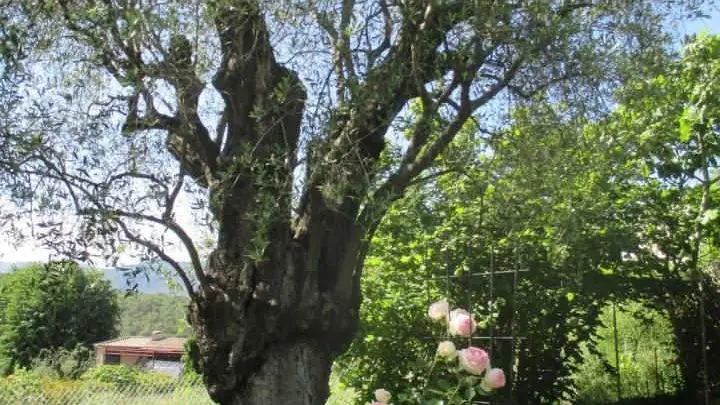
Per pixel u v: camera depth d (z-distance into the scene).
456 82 5.02
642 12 4.96
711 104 6.74
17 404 12.20
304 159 4.75
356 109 4.67
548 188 5.35
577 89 4.92
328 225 4.98
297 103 5.00
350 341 5.31
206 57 4.79
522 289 7.79
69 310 29.64
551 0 4.84
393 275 7.80
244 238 4.92
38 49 4.71
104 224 4.48
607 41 4.93
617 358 8.84
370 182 4.65
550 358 8.02
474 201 6.85
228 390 4.97
